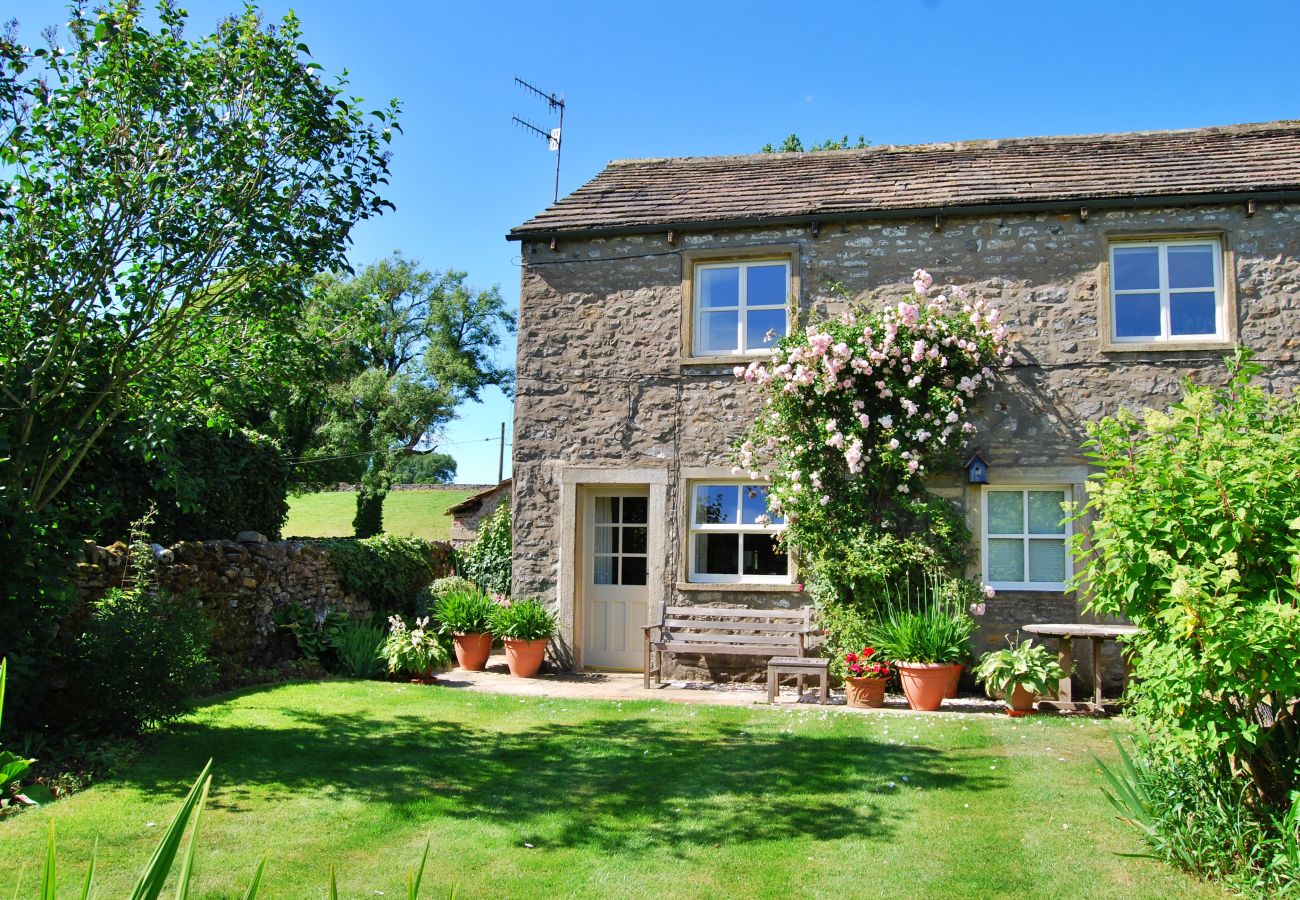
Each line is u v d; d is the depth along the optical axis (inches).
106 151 251.1
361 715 303.3
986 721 300.7
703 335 420.5
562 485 421.1
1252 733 159.2
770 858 184.7
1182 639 163.9
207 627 287.6
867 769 242.1
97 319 265.0
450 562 661.3
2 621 235.1
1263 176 379.6
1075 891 165.5
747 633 385.4
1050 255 386.6
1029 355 381.7
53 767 229.6
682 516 406.9
